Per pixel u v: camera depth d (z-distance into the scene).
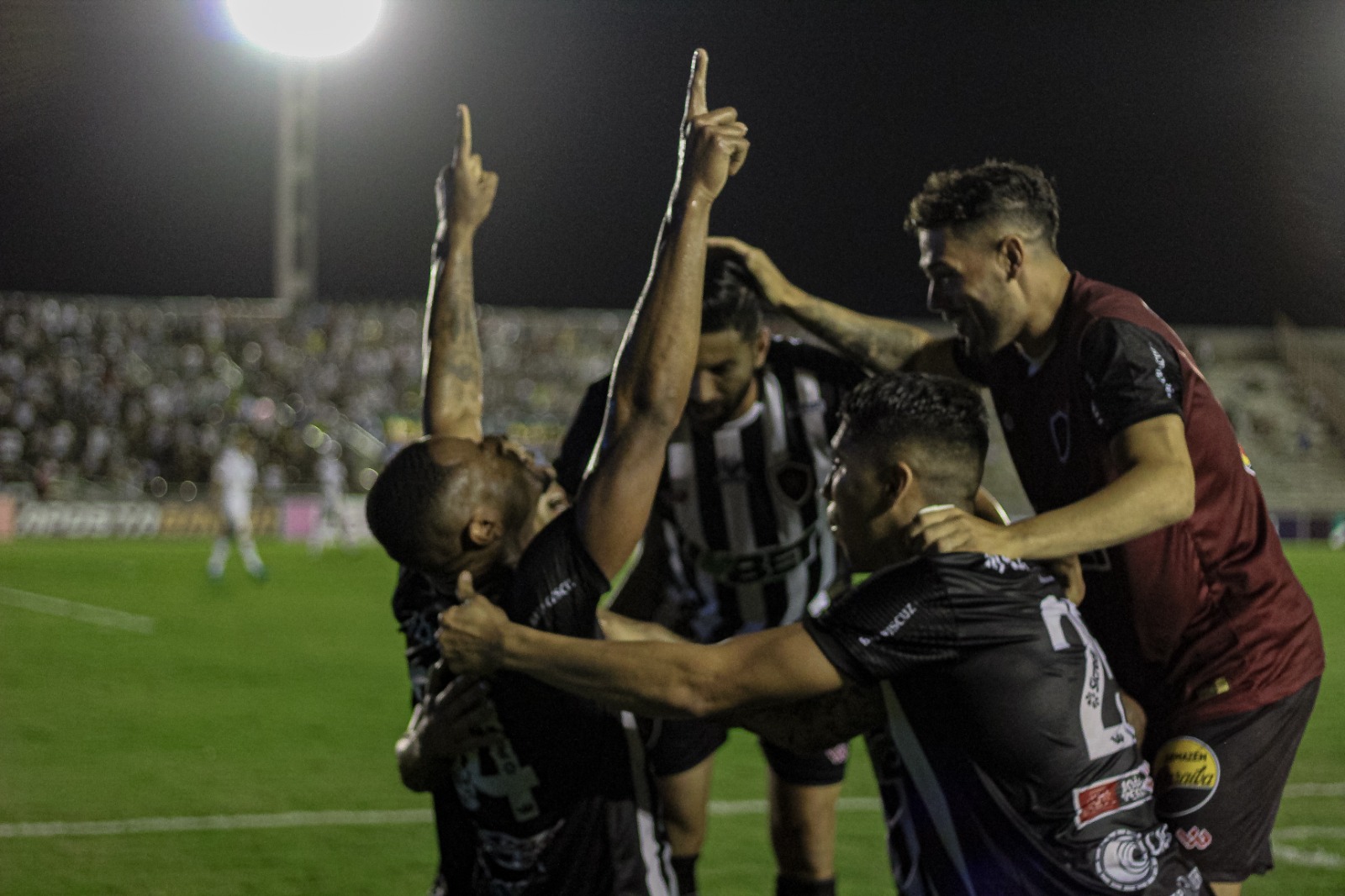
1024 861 2.08
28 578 16.89
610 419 2.16
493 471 2.23
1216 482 2.74
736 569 3.87
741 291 3.36
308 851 5.03
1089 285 2.75
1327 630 12.80
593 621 2.21
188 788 6.07
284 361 31.92
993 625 2.06
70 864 4.81
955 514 2.14
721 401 3.54
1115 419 2.57
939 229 2.76
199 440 28.78
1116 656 2.88
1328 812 5.69
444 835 2.46
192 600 14.66
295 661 10.28
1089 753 2.08
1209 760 2.74
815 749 2.33
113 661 10.13
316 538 22.67
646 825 2.32
